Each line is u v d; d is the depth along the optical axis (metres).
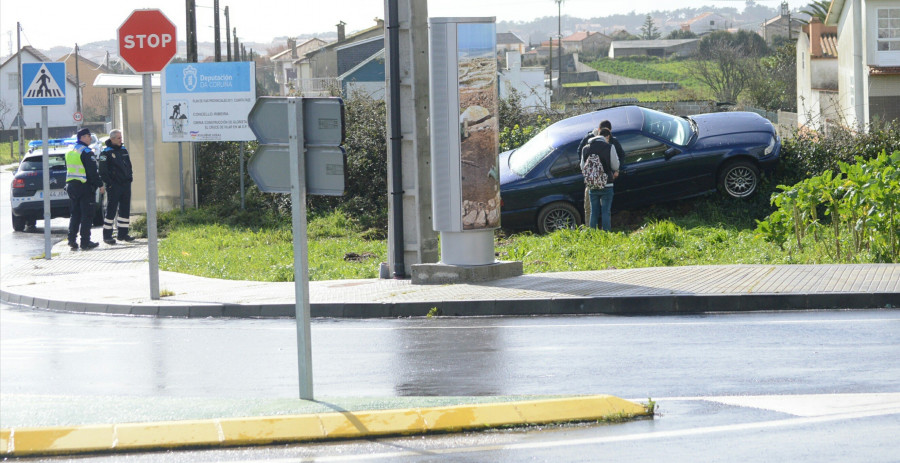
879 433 10.42
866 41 62.22
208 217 39.78
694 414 11.45
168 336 18.34
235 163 42.47
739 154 30.48
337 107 12.09
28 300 23.28
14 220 42.88
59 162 42.69
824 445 10.06
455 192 21.95
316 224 36.28
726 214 30.36
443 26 21.81
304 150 12.20
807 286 19.06
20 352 17.09
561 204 30.75
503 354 15.40
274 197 40.31
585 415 11.36
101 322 20.30
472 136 21.95
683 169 30.45
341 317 19.77
